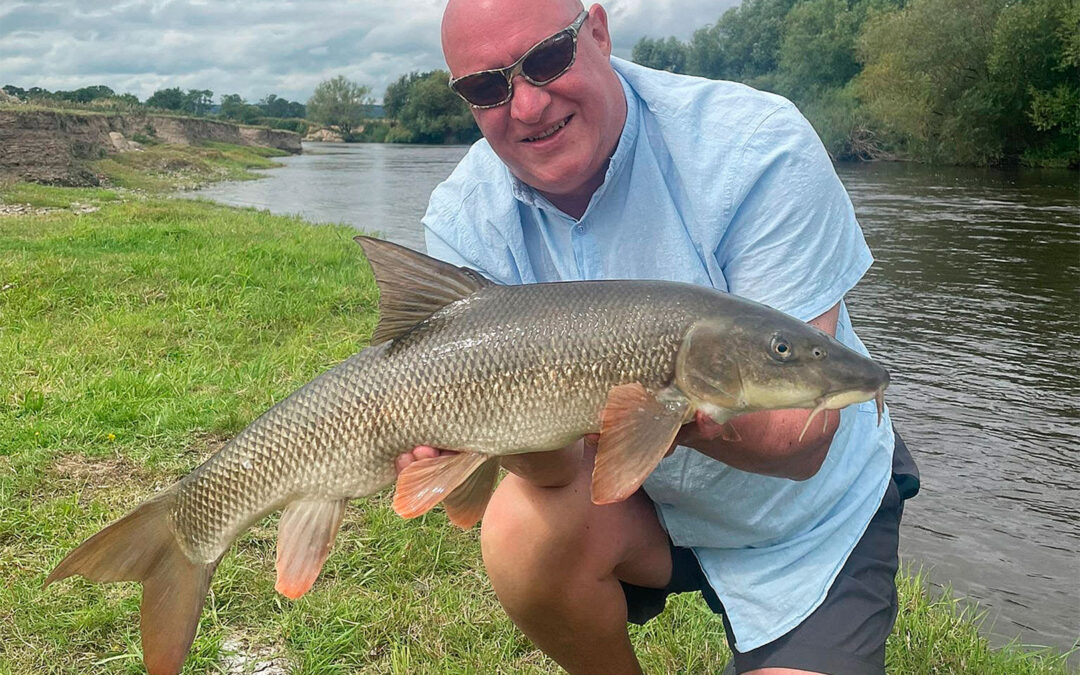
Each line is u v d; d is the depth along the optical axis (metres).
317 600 1.16
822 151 0.80
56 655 1.05
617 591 0.86
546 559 0.82
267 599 1.16
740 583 0.85
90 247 3.83
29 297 2.71
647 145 0.82
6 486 1.44
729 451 0.76
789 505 0.83
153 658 0.78
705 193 0.80
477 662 1.04
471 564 1.26
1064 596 1.41
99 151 11.18
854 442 0.85
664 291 0.73
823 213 0.79
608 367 0.72
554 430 0.73
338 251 3.83
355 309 2.80
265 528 1.33
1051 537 1.63
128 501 1.42
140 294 2.83
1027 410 2.35
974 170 11.30
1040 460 2.01
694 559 0.91
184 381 1.96
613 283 0.75
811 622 0.81
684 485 0.83
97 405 1.77
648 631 1.12
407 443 0.75
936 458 2.02
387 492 1.45
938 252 4.73
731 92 0.82
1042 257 4.57
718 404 0.71
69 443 1.62
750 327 0.70
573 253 0.86
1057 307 3.52
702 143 0.80
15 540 1.29
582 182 0.82
